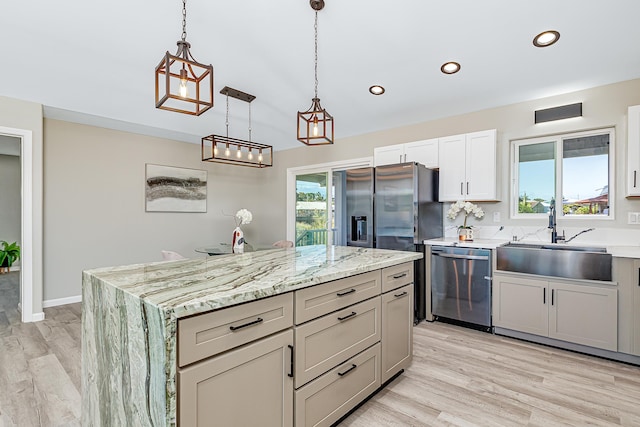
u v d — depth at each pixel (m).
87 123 4.13
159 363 0.98
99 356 1.42
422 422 1.72
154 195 4.80
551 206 3.14
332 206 5.17
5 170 6.44
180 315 0.98
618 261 2.42
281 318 1.33
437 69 2.90
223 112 4.00
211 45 2.54
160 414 0.98
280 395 1.33
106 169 4.34
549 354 2.57
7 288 4.87
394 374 2.12
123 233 4.48
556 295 2.66
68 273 4.03
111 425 1.30
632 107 2.66
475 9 2.11
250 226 6.15
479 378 2.19
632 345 2.37
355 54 2.69
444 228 3.92
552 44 2.44
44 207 3.85
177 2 2.05
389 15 2.19
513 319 2.88
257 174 6.24
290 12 2.16
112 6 2.10
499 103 3.49
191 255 5.24
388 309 2.05
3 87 3.08
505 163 3.49
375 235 3.63
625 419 1.75
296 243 5.70
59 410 1.83
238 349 1.16
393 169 3.48
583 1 1.99
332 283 1.59
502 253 2.92
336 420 1.63
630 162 2.66
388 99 3.52
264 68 2.92
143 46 2.55
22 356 2.51
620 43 2.37
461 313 3.19
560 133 3.22
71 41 2.47
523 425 1.70
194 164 5.31
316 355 1.50
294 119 4.25
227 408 1.13
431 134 4.07
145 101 3.59
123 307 1.19
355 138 4.81
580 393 2.01
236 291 1.17
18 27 2.30
